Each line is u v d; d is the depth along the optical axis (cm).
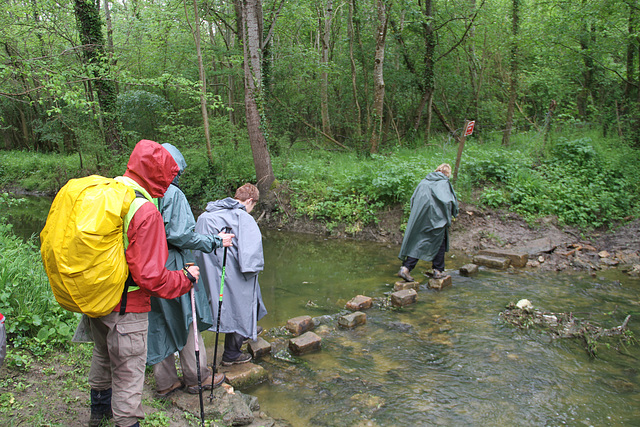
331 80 1634
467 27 1279
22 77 656
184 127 1343
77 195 204
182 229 263
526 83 1608
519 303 517
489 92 1639
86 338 253
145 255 213
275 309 527
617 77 1381
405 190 922
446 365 386
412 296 540
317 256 781
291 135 1502
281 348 418
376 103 1225
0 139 2528
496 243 781
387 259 758
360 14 1359
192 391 311
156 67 1661
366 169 1034
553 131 1110
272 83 1408
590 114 1398
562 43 1212
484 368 381
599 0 1093
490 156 995
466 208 873
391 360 396
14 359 303
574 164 986
